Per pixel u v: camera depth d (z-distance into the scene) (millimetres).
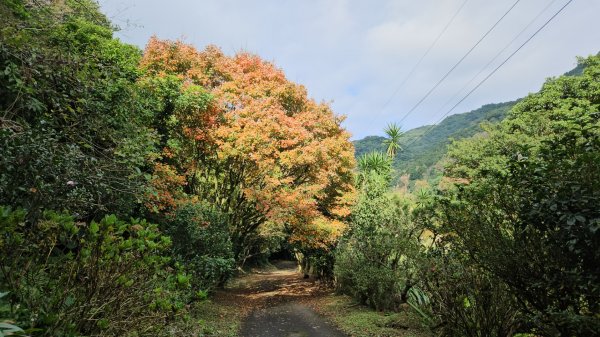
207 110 12930
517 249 4676
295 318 12188
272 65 17109
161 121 12000
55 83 5086
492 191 5188
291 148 15523
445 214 5938
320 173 16219
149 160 7508
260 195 14617
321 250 19172
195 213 10789
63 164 3898
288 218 15211
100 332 2994
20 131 3912
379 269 12102
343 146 17734
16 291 2645
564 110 20203
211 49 16188
